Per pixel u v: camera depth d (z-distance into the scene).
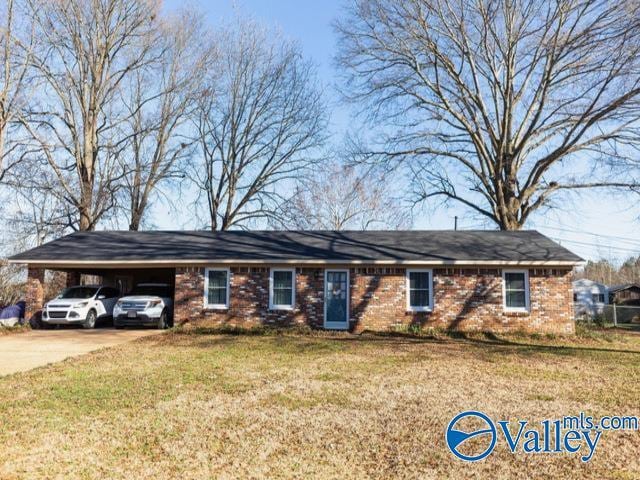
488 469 5.82
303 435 6.88
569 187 27.78
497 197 28.89
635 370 11.73
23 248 30.41
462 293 19.22
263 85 35.81
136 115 32.50
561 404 8.52
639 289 46.59
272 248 21.16
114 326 20.92
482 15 25.77
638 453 6.36
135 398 8.71
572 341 17.31
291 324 19.58
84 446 6.35
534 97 26.75
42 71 26.34
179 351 14.16
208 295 20.00
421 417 7.73
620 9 18.58
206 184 36.38
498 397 8.96
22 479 5.32
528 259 18.88
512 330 18.88
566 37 22.19
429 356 13.55
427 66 28.25
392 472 5.70
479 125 28.80
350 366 11.92
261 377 10.57
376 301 19.39
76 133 29.00
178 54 32.34
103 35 29.36
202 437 6.75
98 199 28.92
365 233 23.66
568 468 5.87
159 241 22.55
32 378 10.35
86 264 20.03
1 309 20.95
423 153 29.45
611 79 19.77
